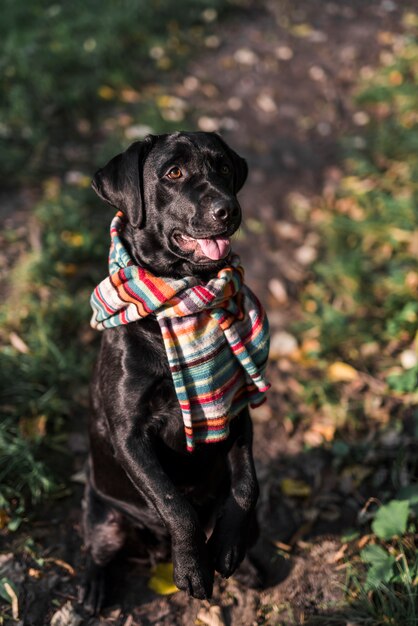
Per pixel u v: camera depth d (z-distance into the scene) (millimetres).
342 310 4590
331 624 2812
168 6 7773
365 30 8078
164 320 2463
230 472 2711
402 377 3881
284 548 3172
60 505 3303
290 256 5098
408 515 3125
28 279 4375
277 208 5562
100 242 4793
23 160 5523
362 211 5469
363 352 4223
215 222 2484
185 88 6785
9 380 3752
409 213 5152
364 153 6086
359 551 3094
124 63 6777
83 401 3826
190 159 2625
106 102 6336
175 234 2582
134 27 7246
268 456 3637
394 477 3389
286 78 7137
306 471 3547
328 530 3248
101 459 2844
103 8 7480
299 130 6445
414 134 6043
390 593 2785
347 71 7320
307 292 4777
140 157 2648
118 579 3068
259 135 6348
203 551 2445
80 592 2934
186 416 2467
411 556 2971
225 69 7160
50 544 3121
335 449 3541
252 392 2648
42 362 3891
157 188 2602
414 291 4531
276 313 4594
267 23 8078
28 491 3311
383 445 3588
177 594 2994
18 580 2934
